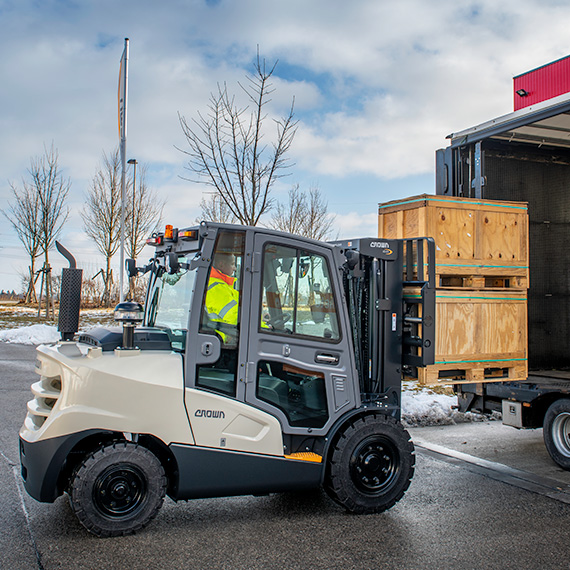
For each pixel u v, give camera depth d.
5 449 6.27
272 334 4.63
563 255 8.05
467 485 5.54
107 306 29.16
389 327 5.58
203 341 4.41
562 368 7.83
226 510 4.85
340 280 4.98
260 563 3.85
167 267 5.06
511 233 6.47
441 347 5.99
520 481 5.67
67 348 4.46
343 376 4.90
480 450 6.80
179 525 4.49
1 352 15.14
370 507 4.77
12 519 4.50
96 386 4.19
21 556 3.89
